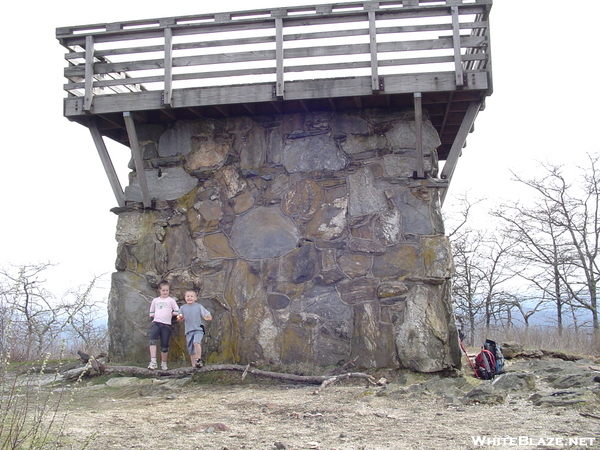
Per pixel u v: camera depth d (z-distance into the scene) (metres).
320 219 7.96
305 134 8.24
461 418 4.95
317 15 7.71
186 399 6.29
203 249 8.22
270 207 8.16
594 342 12.97
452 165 7.87
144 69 7.98
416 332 7.35
